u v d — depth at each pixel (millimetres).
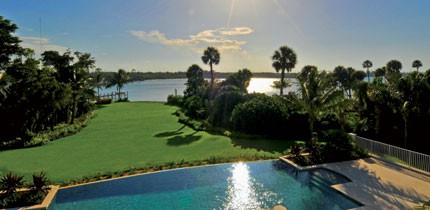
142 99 63062
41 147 17281
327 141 13656
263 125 19359
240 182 10898
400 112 14742
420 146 14680
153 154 14977
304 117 19016
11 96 20375
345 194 9156
